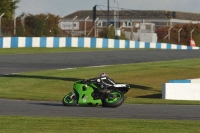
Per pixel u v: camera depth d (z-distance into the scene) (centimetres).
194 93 3928
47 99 3359
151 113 2606
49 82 4531
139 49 9225
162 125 2070
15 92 3791
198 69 5716
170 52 8362
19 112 2589
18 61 6256
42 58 6688
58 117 2338
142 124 2095
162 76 5203
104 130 1925
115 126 2034
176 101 3366
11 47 8175
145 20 19375
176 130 1944
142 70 5525
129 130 1933
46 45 8675
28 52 7494
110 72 5303
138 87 4553
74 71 5288
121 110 2731
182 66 5953
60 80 4653
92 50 8356
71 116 2436
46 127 1994
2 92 3725
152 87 4594
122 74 5206
